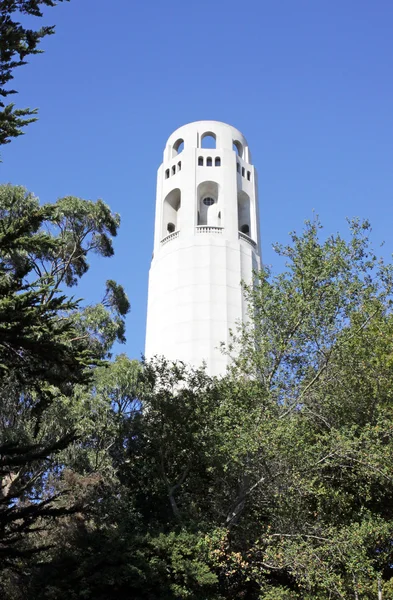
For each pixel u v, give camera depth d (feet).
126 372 101.04
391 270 81.61
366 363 79.71
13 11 47.83
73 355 46.96
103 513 83.97
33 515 42.01
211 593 70.79
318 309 80.18
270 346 80.43
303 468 72.74
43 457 42.63
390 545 76.43
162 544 71.26
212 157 196.54
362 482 79.56
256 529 76.18
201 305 166.09
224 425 75.51
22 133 46.88
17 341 43.91
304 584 70.90
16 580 68.49
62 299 48.14
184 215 184.03
